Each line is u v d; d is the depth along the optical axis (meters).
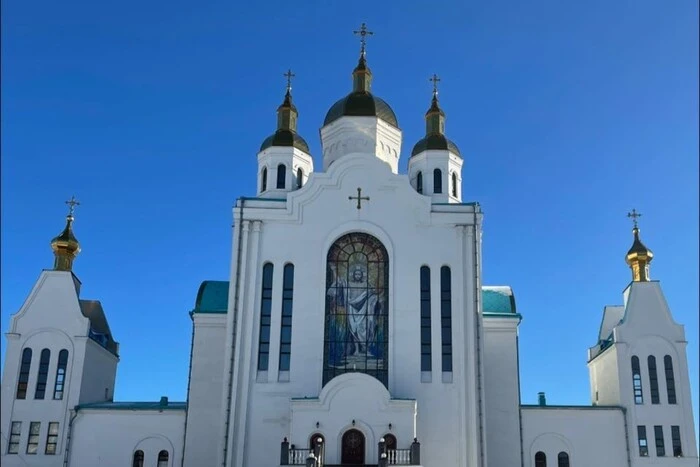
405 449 48.41
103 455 55.41
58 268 60.53
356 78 65.00
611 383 59.34
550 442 56.19
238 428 50.91
